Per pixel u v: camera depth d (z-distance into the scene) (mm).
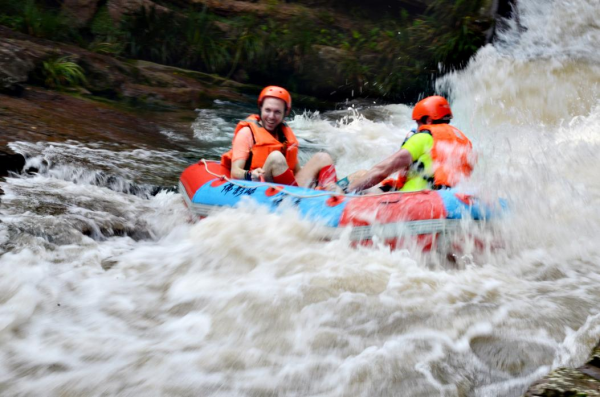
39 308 4008
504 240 4926
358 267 4512
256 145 5852
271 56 15609
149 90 12703
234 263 4637
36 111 9406
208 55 15430
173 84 13328
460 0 15023
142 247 5211
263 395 3186
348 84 15125
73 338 3680
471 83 12641
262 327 3811
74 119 9500
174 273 4574
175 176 7395
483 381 3314
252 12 17000
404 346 3596
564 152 7969
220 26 16406
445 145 5223
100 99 11555
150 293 4285
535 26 12953
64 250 4895
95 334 3738
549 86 11562
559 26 12641
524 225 5066
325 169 5887
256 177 5602
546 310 4027
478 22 13773
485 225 4828
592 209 5520
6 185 6262
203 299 4152
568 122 10477
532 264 4852
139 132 9656
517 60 12453
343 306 4012
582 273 4730
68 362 3436
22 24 13664
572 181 6316
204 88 13727
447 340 3666
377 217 4707
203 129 10484
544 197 5492
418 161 5277
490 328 3795
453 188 5117
